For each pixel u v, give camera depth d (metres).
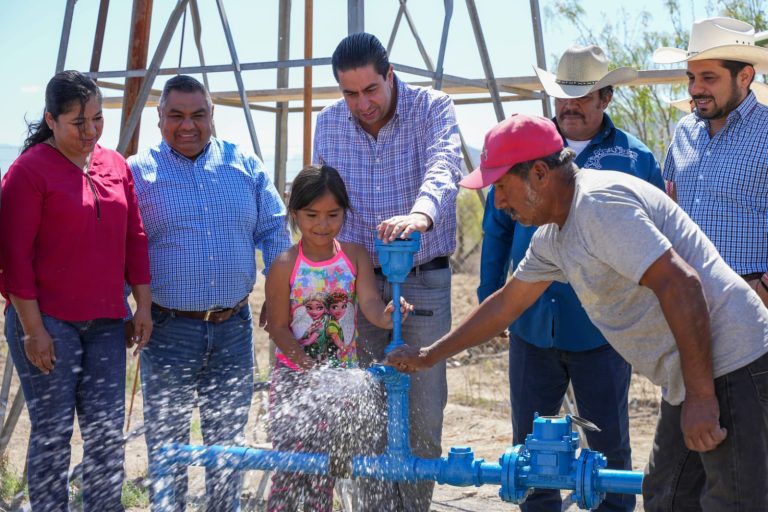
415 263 4.46
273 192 4.96
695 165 4.41
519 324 4.45
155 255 4.61
